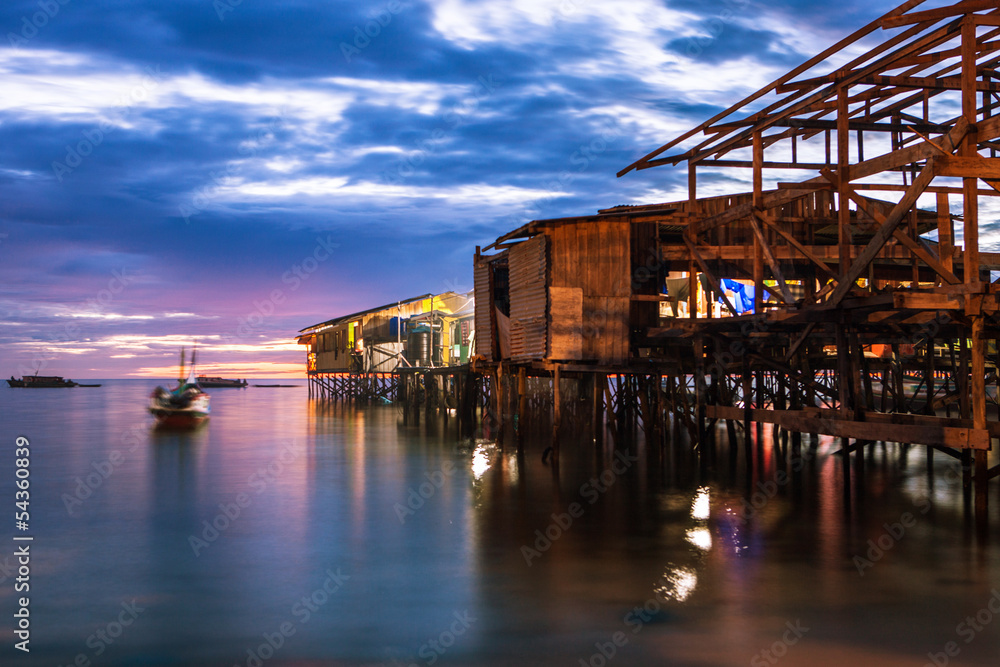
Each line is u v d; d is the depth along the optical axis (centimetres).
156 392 4244
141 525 1507
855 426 1398
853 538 1302
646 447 2438
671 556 1210
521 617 959
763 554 1216
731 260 2180
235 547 1322
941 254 1555
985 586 1048
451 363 4506
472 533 1388
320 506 1669
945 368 2489
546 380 3484
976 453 1341
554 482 1877
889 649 850
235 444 2980
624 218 2084
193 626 950
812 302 1599
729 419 1930
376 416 4478
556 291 2098
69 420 4497
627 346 2108
